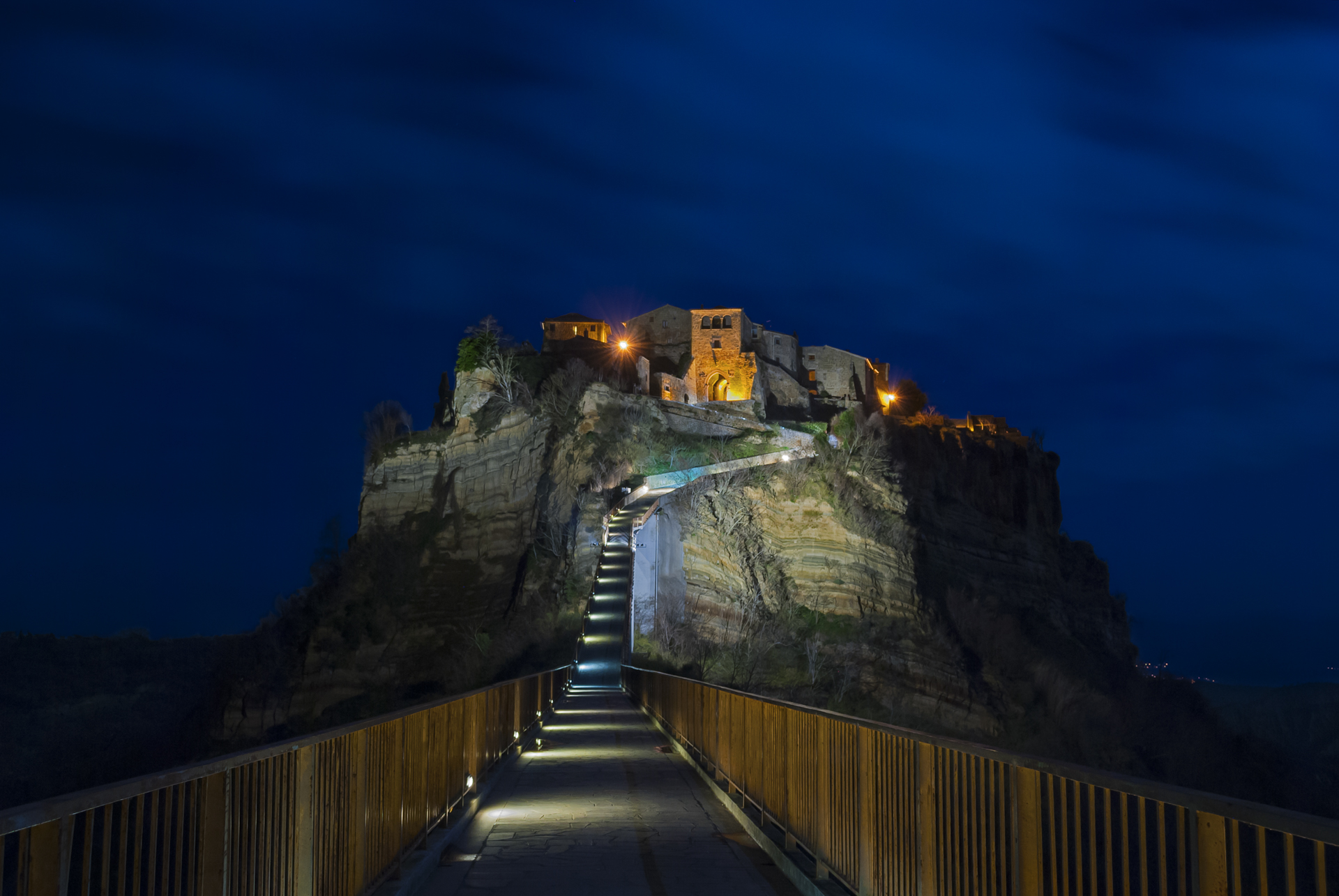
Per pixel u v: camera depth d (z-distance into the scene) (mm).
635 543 94000
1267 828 3793
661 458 115438
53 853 4133
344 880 8578
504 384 124812
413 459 119812
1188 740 119812
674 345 142750
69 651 137625
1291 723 144625
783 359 152125
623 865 11812
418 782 11781
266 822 6762
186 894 5758
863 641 107375
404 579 111688
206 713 111250
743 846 12906
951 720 105125
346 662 107188
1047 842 5750
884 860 8648
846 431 130750
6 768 115562
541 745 25703
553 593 95438
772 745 13102
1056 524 163750
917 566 119875
